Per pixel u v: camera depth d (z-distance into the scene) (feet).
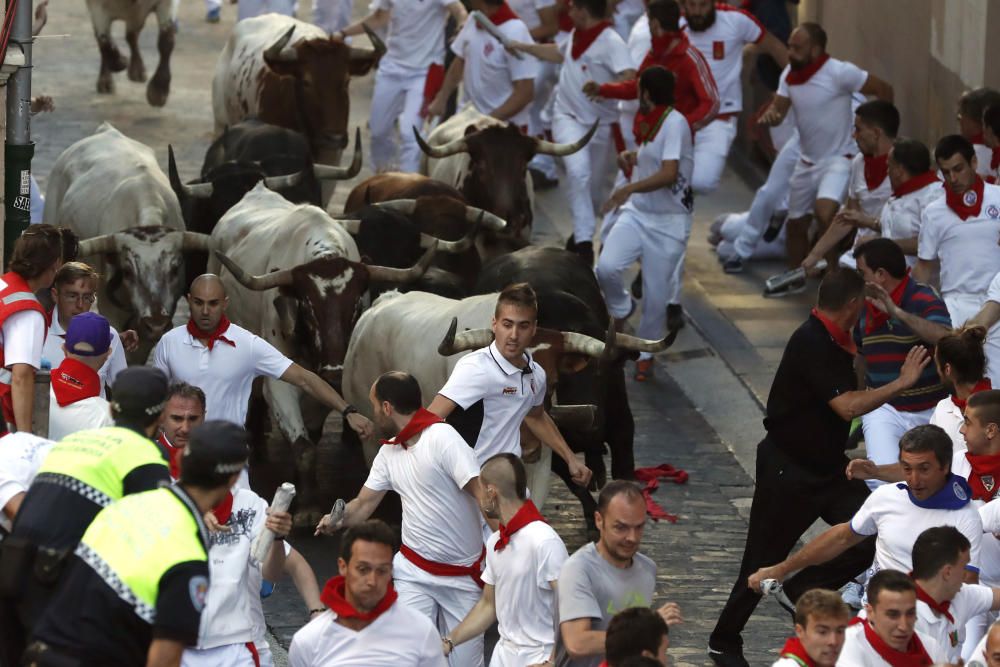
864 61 130.00
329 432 98.22
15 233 76.48
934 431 58.95
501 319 65.92
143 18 165.99
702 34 119.03
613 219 114.21
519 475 57.67
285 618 74.43
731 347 112.06
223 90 135.85
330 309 79.51
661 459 95.50
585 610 52.90
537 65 128.26
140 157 99.30
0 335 62.64
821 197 114.52
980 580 62.95
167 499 45.14
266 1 158.10
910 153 89.76
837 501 68.08
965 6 108.37
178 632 43.55
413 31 135.54
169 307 85.71
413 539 62.80
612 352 71.05
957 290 84.79
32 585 47.29
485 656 71.46
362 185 107.45
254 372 72.69
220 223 93.04
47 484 48.26
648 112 103.60
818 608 50.08
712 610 76.13
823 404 67.31
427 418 62.34
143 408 49.75
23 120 75.56
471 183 106.83
